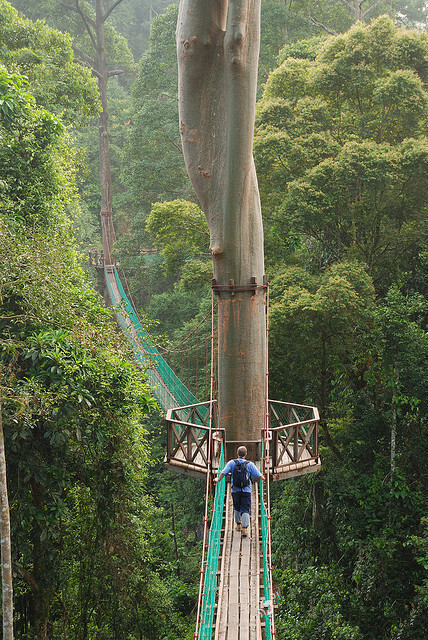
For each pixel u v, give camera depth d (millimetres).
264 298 9320
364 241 16391
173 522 21219
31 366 9305
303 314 13688
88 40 39125
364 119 16719
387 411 15141
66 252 12422
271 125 16672
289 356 14258
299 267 15992
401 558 13992
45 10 36719
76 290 11297
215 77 8969
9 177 11906
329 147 15641
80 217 35125
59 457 9617
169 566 19172
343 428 14922
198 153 9094
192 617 16406
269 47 28859
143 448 12445
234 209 8938
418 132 16297
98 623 12438
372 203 15156
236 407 9141
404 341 13492
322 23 31406
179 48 9039
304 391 16328
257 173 16891
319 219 15172
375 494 14484
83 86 19875
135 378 11078
